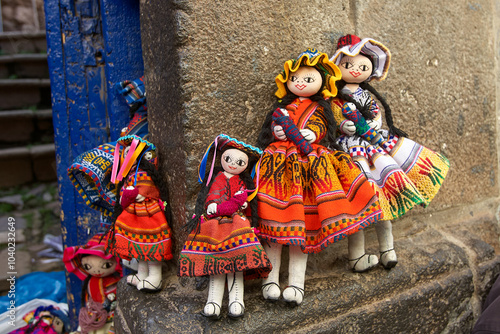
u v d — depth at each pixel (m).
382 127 2.25
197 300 1.70
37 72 5.63
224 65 1.75
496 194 2.97
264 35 1.84
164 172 1.92
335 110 1.85
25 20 6.24
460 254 2.31
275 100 1.90
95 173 1.87
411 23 2.34
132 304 1.77
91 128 2.51
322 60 1.74
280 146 1.71
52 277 3.02
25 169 4.86
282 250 1.92
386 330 1.91
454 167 2.64
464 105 2.67
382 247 1.91
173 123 1.78
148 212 1.77
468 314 2.27
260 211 1.62
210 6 1.70
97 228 2.58
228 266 1.48
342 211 1.58
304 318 1.69
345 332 1.78
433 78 2.47
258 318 1.60
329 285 1.81
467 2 2.62
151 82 1.97
